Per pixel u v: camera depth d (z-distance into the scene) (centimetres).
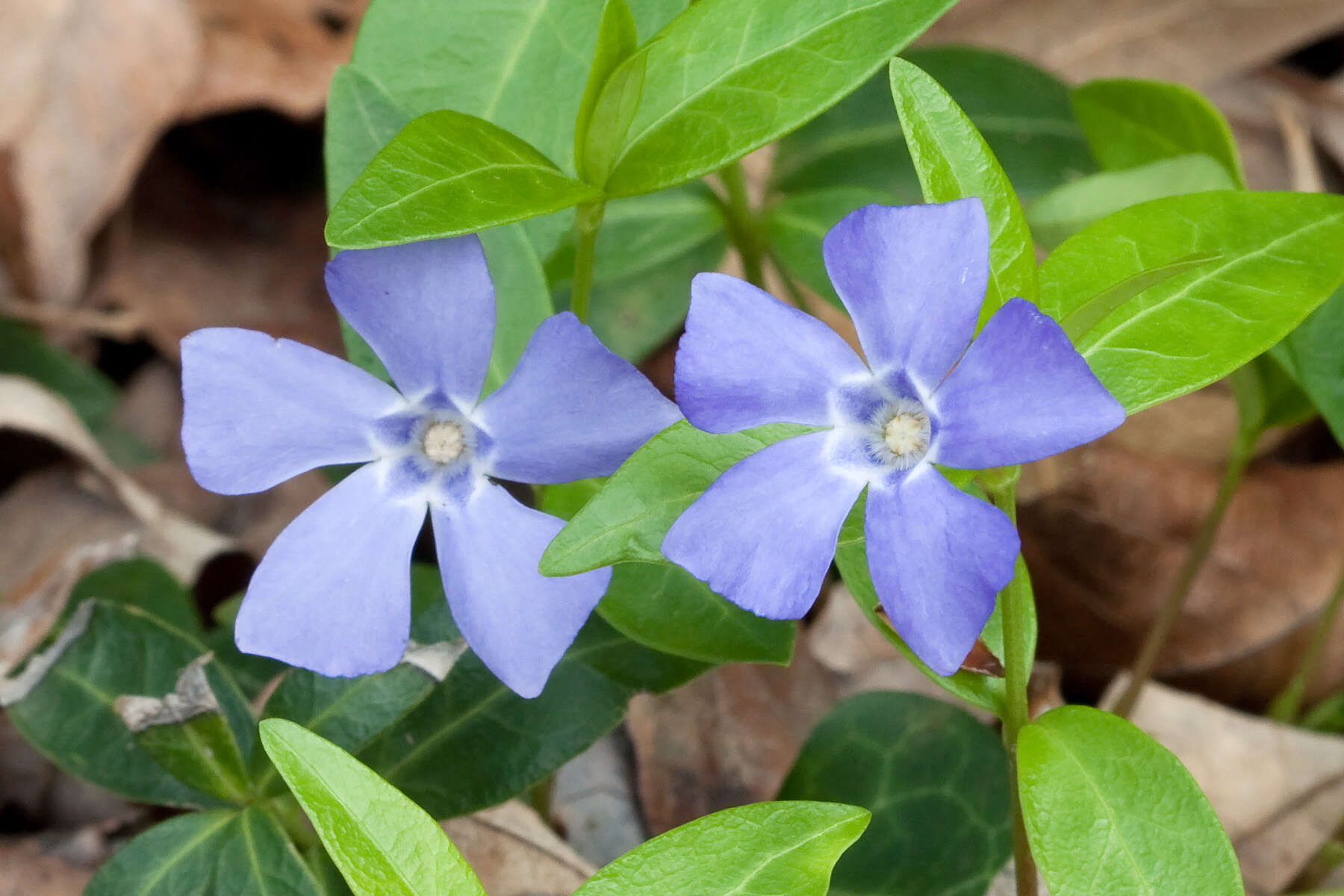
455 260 26
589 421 25
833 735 29
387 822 24
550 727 28
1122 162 31
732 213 32
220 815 27
